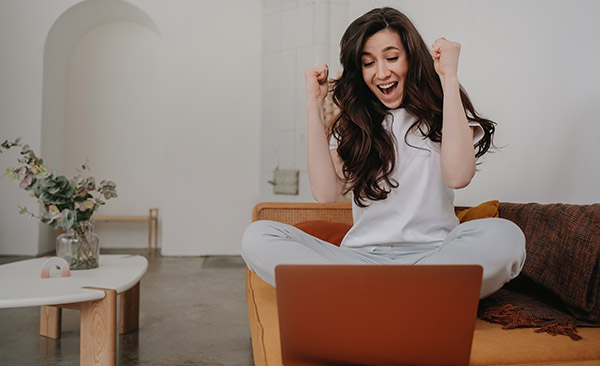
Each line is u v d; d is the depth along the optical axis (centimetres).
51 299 149
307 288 79
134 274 193
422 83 132
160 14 555
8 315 267
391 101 137
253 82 563
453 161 113
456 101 114
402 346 80
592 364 95
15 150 523
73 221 198
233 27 561
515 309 124
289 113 520
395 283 78
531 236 146
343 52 138
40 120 529
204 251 554
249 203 562
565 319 121
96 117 607
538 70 208
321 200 136
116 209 608
